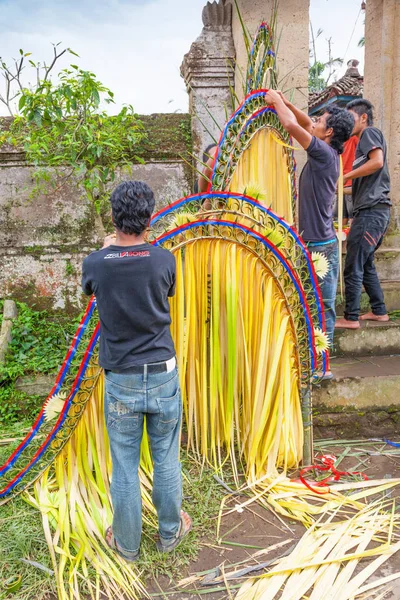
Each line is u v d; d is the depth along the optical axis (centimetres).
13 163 455
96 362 255
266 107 293
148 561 228
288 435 291
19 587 211
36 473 283
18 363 394
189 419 298
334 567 221
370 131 387
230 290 277
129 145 455
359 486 282
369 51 542
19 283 469
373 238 384
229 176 275
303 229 338
